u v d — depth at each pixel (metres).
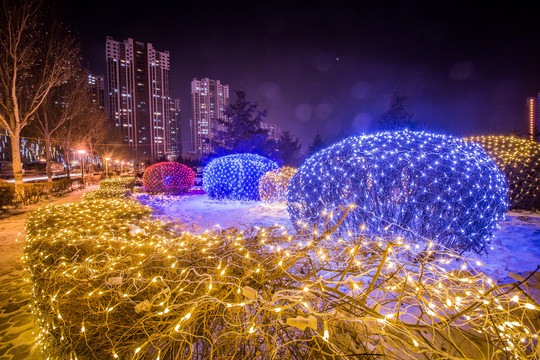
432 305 1.84
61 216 5.18
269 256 2.76
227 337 1.90
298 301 1.67
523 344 1.91
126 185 19.47
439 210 3.97
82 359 2.03
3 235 7.00
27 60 14.63
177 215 9.12
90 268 2.33
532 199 7.69
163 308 2.04
